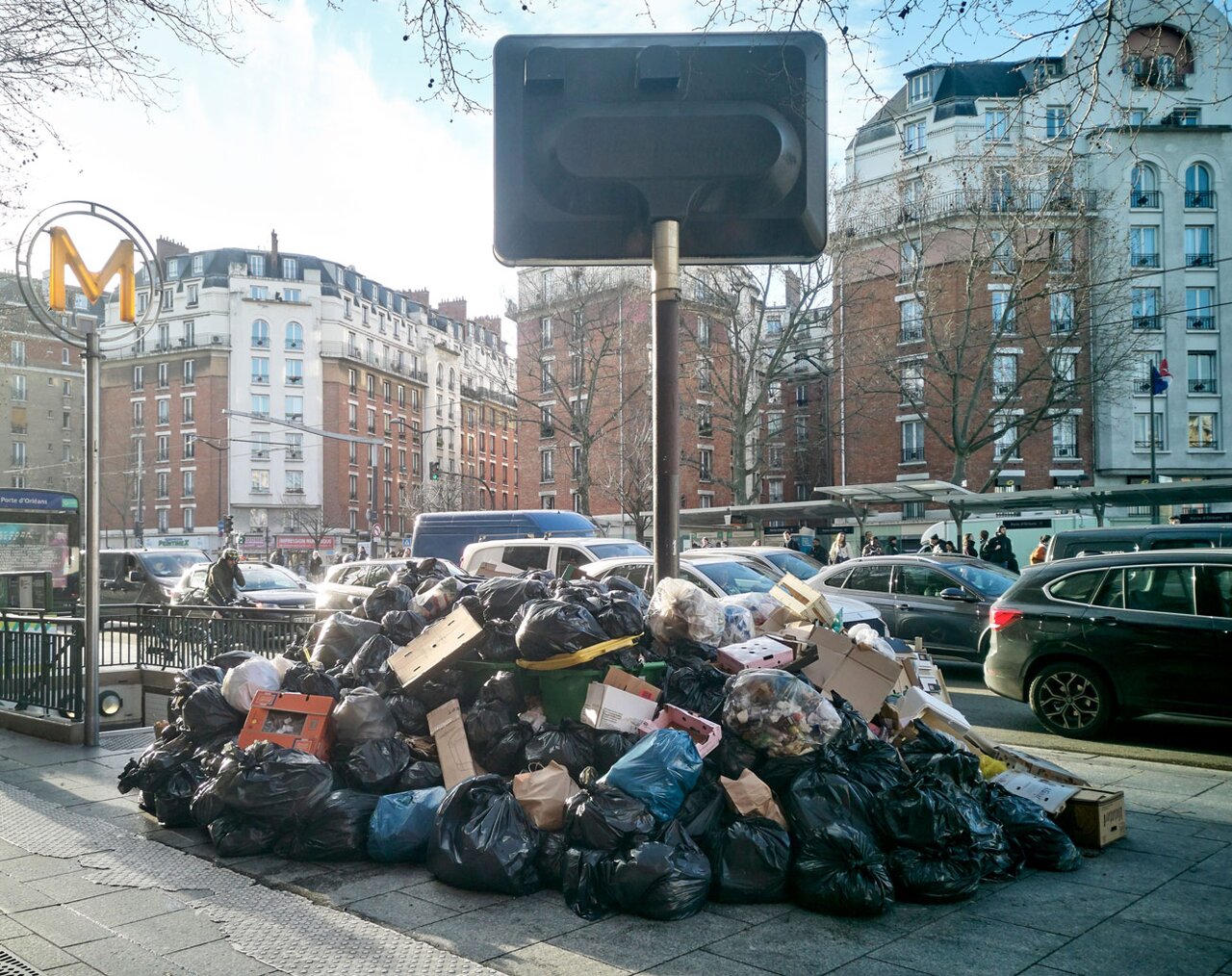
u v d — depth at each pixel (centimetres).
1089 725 830
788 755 463
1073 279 2936
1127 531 1254
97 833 546
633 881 403
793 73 584
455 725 525
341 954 376
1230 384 4088
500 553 1301
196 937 393
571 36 591
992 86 3778
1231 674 759
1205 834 538
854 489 2431
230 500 7000
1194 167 4069
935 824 428
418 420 8506
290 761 501
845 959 368
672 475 603
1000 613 896
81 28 798
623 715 496
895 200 3209
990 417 3148
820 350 4028
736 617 617
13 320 2859
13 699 899
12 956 376
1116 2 552
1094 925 401
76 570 1895
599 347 4719
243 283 7144
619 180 580
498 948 379
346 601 1311
